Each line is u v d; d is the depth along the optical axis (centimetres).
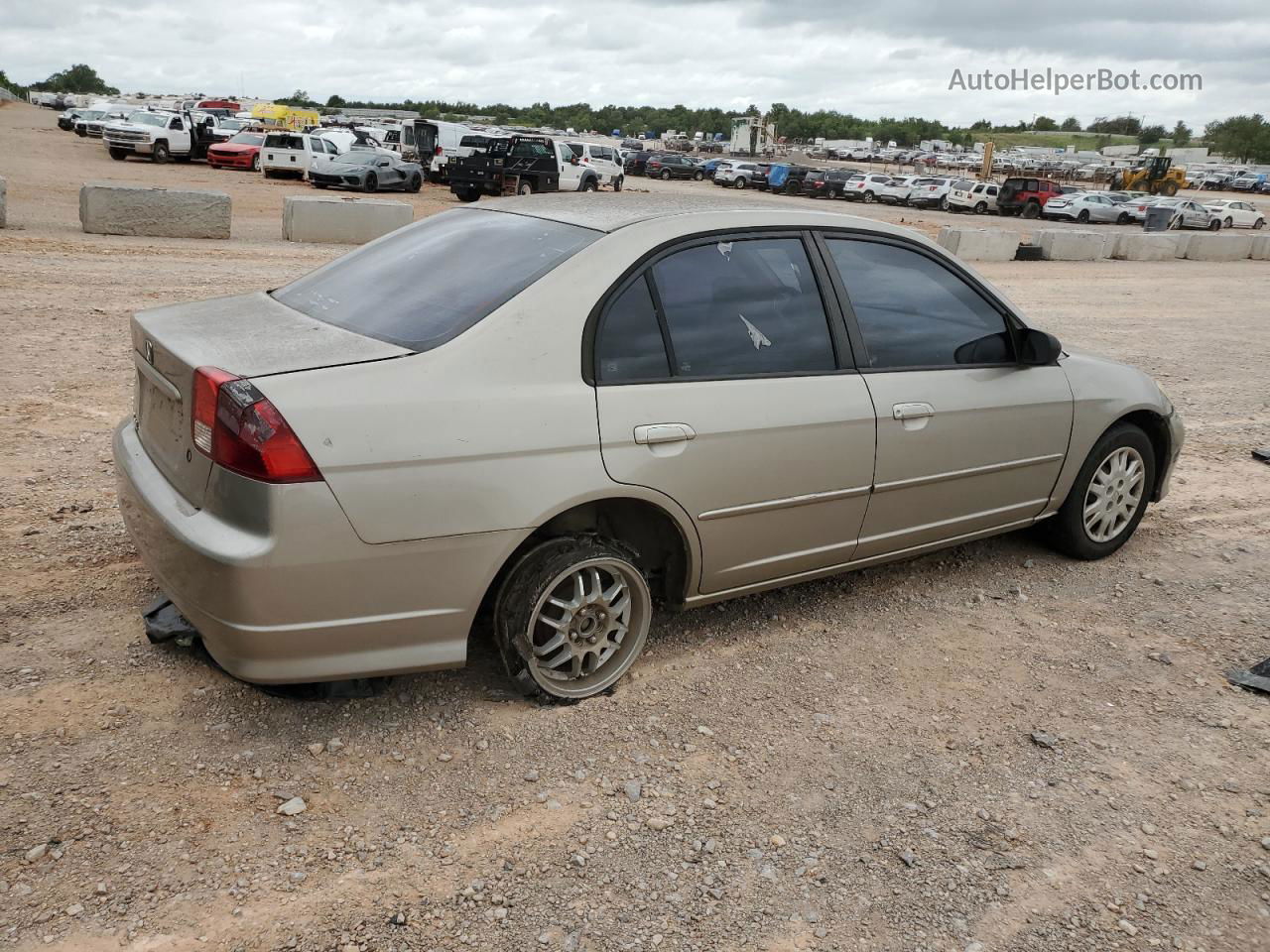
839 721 346
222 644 283
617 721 334
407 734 316
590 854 272
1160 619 445
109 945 228
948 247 2278
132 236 1470
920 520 414
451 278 334
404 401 283
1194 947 255
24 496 474
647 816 289
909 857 279
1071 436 459
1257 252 2969
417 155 3922
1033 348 427
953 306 420
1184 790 320
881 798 305
